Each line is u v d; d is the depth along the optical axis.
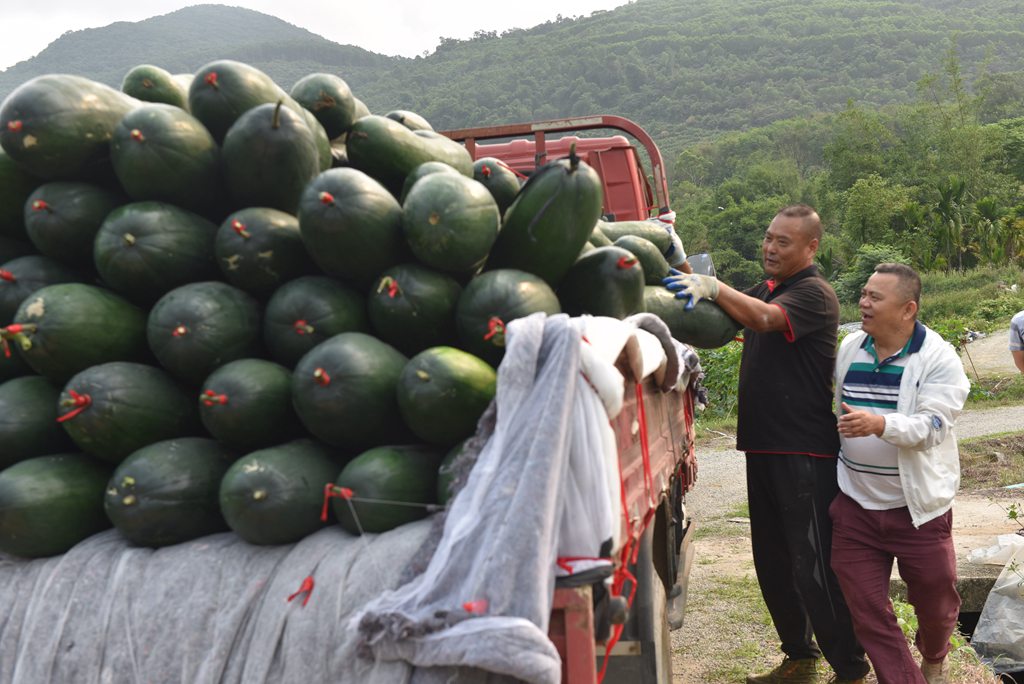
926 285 35.28
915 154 63.94
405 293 3.08
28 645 2.74
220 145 3.51
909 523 4.33
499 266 3.40
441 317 3.12
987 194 57.62
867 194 51.47
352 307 3.19
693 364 4.30
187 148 3.26
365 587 2.54
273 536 2.80
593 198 3.31
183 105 3.94
